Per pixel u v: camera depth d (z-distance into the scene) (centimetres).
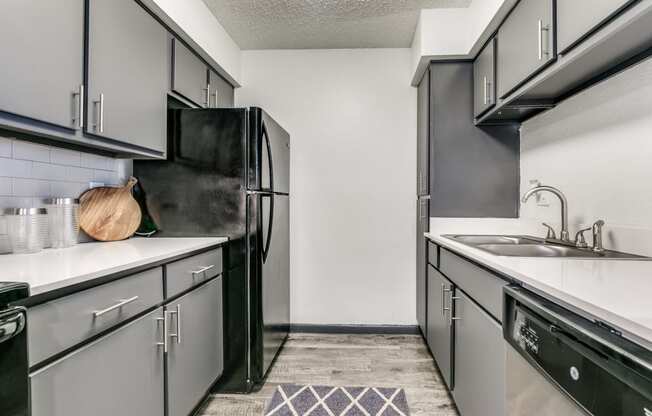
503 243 197
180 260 155
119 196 189
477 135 245
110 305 113
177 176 202
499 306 122
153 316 136
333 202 299
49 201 157
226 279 202
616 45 121
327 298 300
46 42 121
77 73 135
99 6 145
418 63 251
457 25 236
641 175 134
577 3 127
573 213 179
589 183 166
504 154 244
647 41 118
